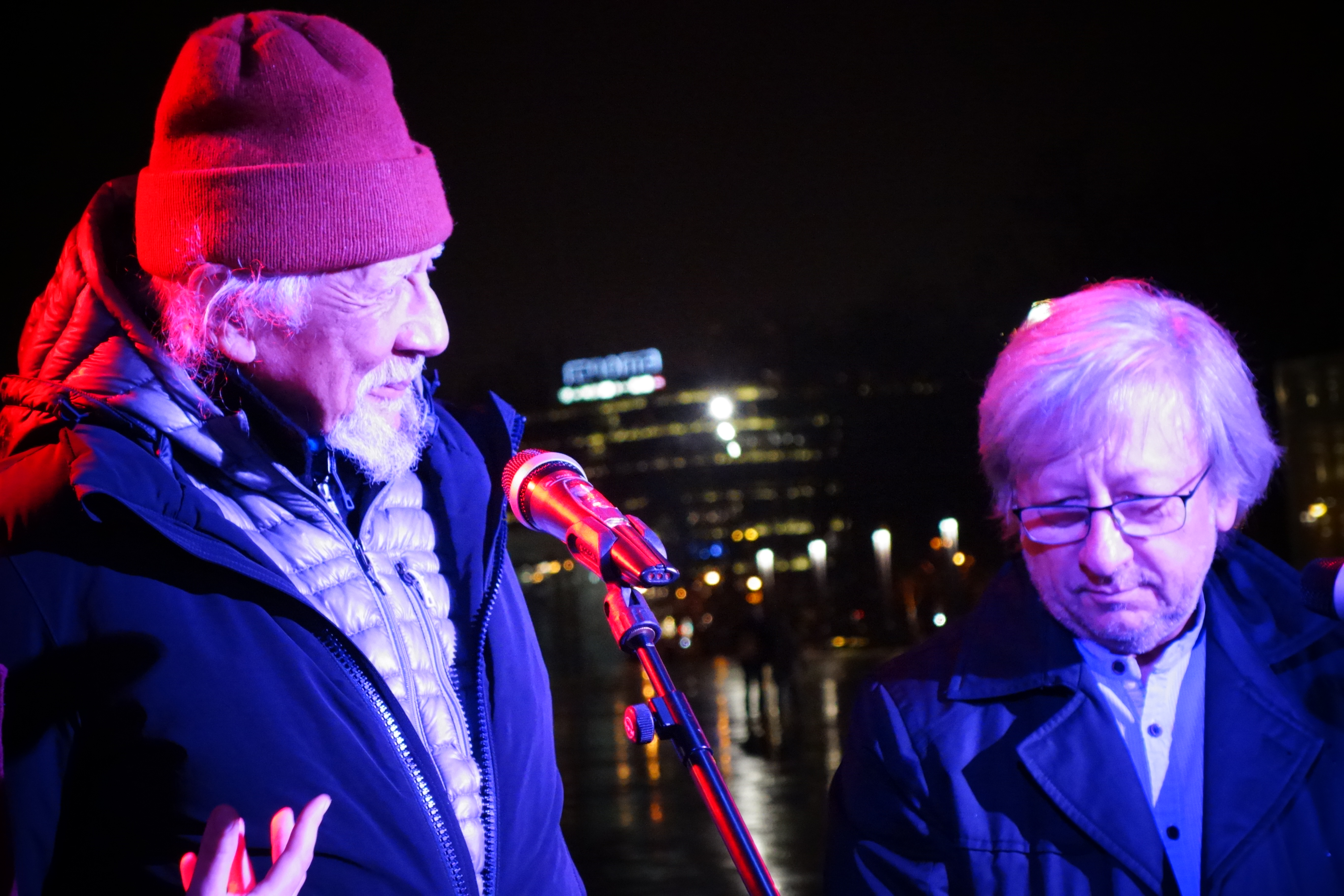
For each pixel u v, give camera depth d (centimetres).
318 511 210
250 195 197
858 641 4872
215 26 209
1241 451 181
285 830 155
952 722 192
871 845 195
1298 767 181
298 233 197
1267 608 192
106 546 188
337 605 206
